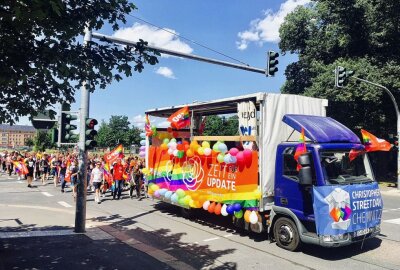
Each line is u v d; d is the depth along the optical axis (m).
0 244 8.73
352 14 27.34
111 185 17.86
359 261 7.91
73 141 10.44
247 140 9.70
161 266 7.29
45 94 5.60
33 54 4.94
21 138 178.75
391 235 10.16
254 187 9.29
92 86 5.86
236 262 7.80
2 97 5.48
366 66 25.11
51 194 18.62
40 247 8.48
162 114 15.27
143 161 17.70
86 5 5.31
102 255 7.93
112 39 11.62
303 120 8.92
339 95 24.95
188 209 12.28
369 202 8.32
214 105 11.30
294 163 8.63
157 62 5.79
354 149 8.65
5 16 4.22
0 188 21.06
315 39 30.52
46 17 4.64
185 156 12.00
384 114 27.36
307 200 8.26
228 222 11.74
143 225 11.48
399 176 23.06
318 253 8.47
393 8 24.83
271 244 9.25
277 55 16.11
